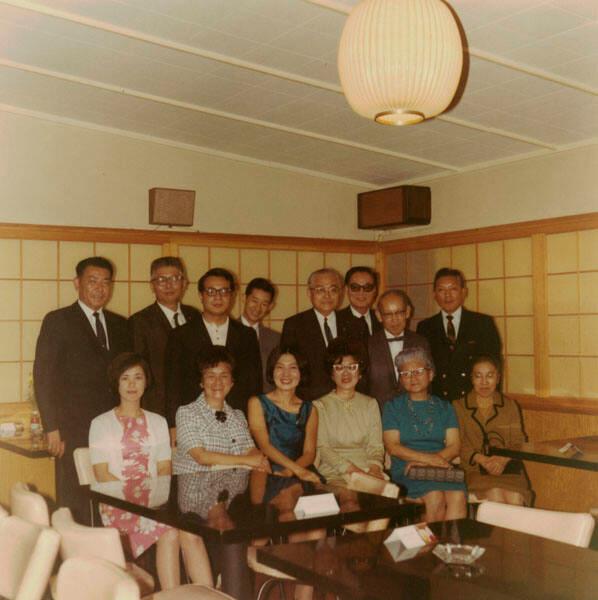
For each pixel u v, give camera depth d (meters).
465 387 5.41
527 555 2.21
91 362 4.84
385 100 2.17
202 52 4.01
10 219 5.17
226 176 5.95
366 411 4.28
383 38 2.11
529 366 5.47
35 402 5.07
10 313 5.16
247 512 2.88
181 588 2.75
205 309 4.83
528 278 5.48
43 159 5.27
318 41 3.78
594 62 3.83
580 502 5.17
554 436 5.31
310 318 5.12
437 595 1.90
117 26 3.81
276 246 6.14
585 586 1.95
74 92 4.83
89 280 4.86
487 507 2.74
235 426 4.02
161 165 5.69
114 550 2.47
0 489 5.08
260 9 3.49
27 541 2.28
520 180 5.51
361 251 6.57
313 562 2.15
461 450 4.45
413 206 6.05
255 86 4.50
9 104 5.08
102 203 5.47
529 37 3.56
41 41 4.07
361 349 4.30
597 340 5.08
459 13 3.33
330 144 5.52
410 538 2.31
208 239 5.84
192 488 3.34
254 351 4.93
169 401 4.75
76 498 4.68
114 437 3.86
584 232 5.15
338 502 3.05
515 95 4.33
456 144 5.30
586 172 5.09
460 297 5.49
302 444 4.14
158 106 5.00
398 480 4.21
